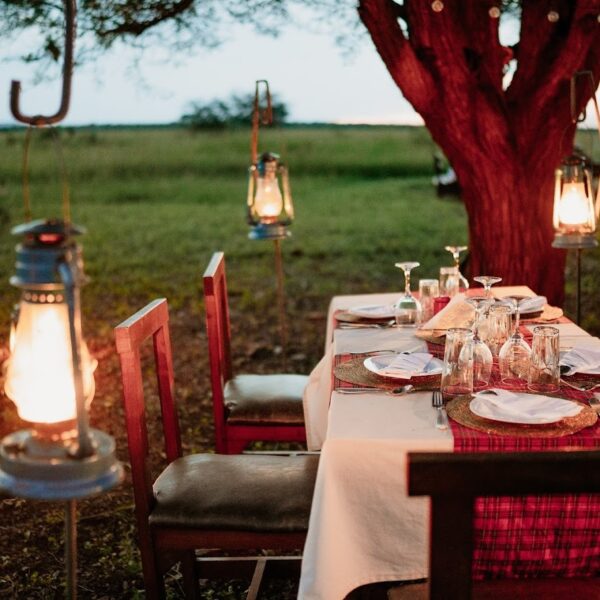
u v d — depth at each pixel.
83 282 1.61
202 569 3.32
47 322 1.64
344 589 2.39
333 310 4.59
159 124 34.97
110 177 25.25
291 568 3.35
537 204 5.33
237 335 7.98
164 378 3.22
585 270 10.24
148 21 5.41
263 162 5.32
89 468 1.59
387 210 18.23
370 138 30.64
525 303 4.00
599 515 2.31
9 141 27.98
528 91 5.21
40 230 1.60
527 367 2.86
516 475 1.69
